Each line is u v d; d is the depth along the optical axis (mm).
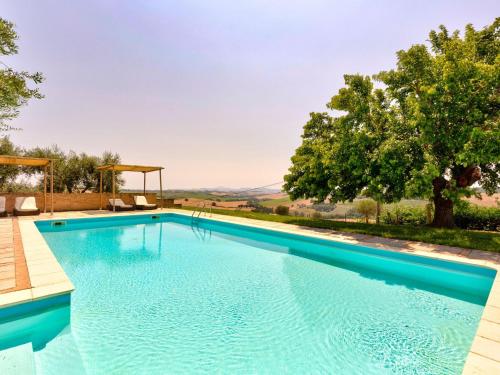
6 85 8305
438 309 4855
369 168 9688
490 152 7738
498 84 8406
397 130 9914
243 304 5027
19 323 3758
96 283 5992
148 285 5926
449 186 9945
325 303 5102
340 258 8219
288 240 9906
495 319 3387
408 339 3881
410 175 9391
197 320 4387
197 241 10633
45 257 5914
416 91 10766
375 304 5066
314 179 12094
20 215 13414
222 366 3238
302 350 3598
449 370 3182
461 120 9141
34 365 3189
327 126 13445
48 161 13977
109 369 3141
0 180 21391
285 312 4723
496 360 2521
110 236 11344
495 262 5961
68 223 12961
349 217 15352
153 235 11781
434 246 7562
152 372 3102
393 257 7031
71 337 3828
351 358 3426
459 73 8391
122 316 4488
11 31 9531
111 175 25766
